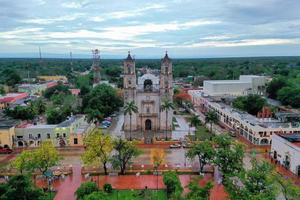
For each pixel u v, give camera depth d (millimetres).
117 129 146125
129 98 139375
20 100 198000
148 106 140750
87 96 176000
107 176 91125
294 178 89625
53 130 122312
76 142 121938
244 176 68688
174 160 104312
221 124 155250
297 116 142250
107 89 182125
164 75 138000
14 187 59062
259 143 122125
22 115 148500
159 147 119938
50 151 81875
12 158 109000
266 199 57812
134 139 127750
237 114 145750
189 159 104062
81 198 68750
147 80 148250
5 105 185875
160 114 141250
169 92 139500
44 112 169875
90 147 89500
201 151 89125
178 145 119812
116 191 80812
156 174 92375
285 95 189500
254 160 76375
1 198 57406
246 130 131375
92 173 92688
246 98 168875
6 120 134250
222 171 81250
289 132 122000
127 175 91812
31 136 122438
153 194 78688
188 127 149625
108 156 94750
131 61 137000
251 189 63781
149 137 131875
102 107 165500
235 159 81000
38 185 85000
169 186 74750
